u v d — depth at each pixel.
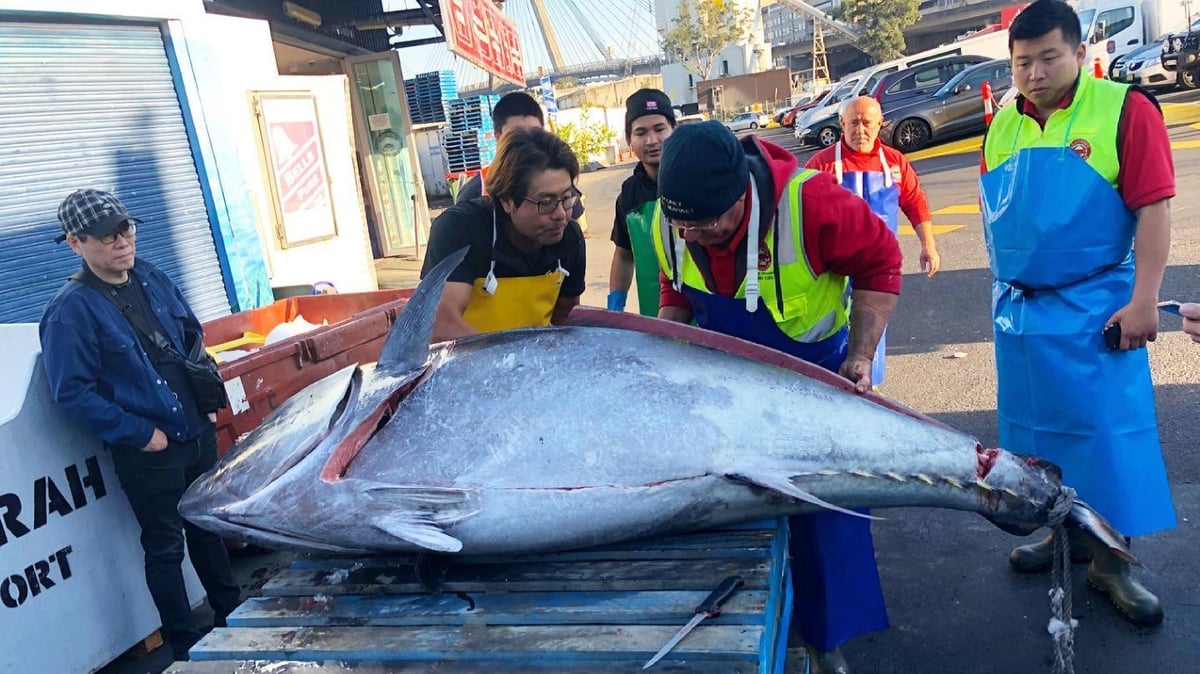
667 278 2.62
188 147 6.44
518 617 1.76
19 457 2.69
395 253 12.99
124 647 3.06
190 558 3.24
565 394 1.94
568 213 2.37
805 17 80.56
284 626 1.86
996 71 15.86
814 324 2.28
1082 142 2.41
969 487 2.03
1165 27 21.02
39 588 2.74
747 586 1.78
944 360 5.22
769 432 1.96
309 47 11.26
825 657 2.45
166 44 6.23
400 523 1.82
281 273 8.36
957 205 10.02
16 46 5.23
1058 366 2.56
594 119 31.12
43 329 2.70
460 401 1.96
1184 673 2.42
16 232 5.21
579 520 1.87
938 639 2.75
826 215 2.11
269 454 2.07
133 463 2.84
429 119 18.30
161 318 2.94
